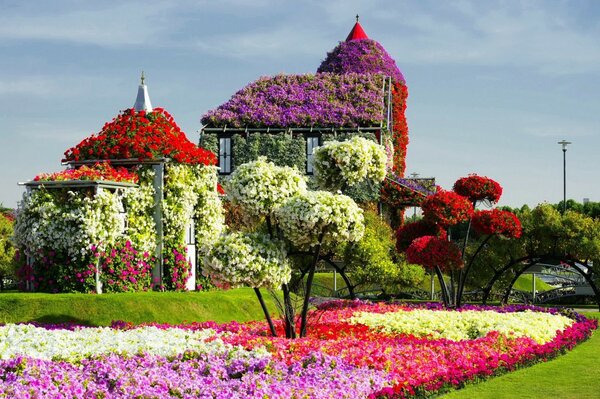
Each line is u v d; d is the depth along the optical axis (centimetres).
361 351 1361
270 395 1076
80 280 2148
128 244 2244
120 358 1263
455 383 1317
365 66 6431
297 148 4856
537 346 1689
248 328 1859
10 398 977
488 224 2525
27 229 2189
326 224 1524
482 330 1814
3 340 1394
